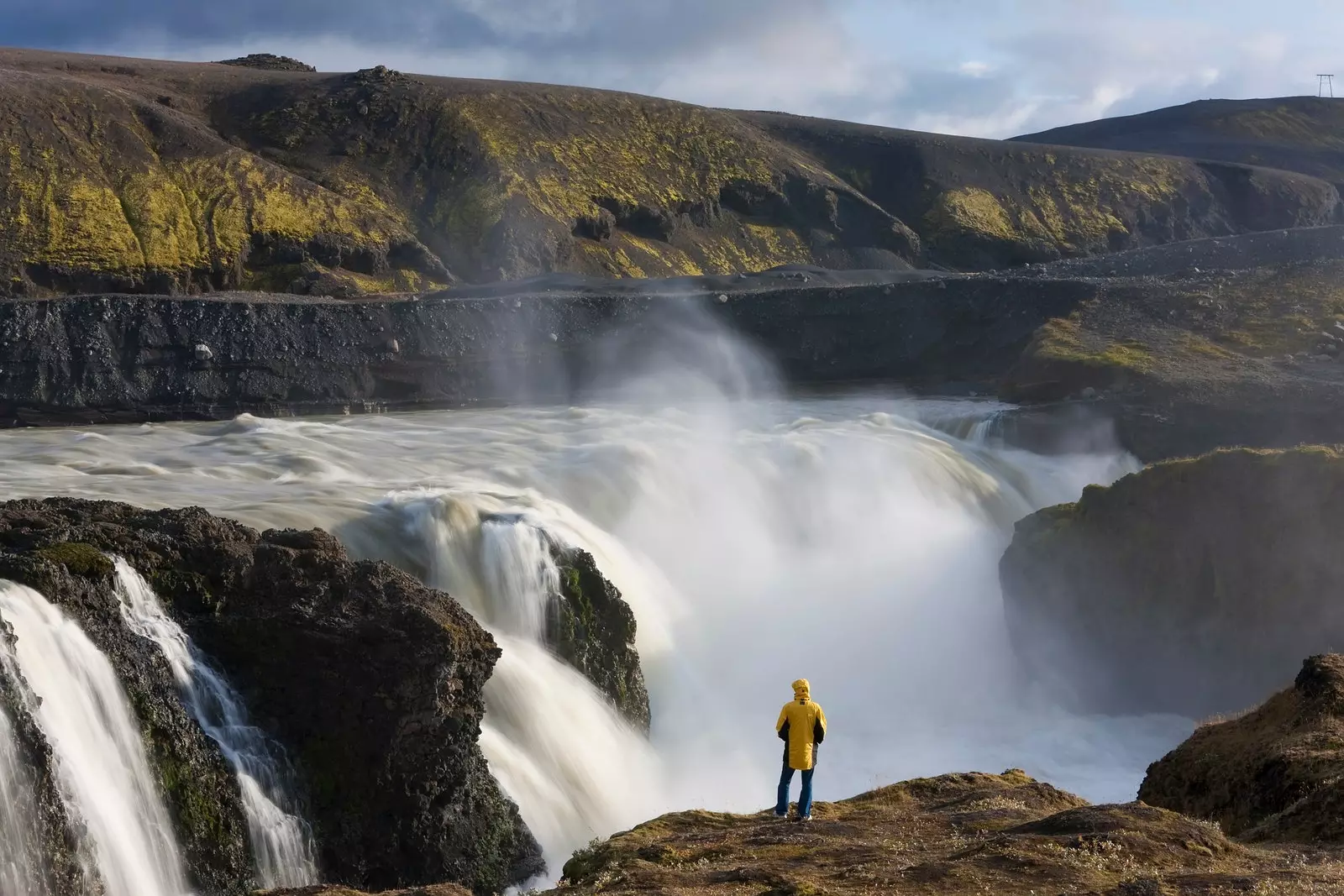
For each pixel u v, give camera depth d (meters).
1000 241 195.75
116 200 144.00
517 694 36.03
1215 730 26.72
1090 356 81.94
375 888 29.38
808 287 109.50
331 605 31.42
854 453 64.94
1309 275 94.44
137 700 27.31
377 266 151.38
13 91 153.75
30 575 26.91
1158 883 15.66
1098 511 48.41
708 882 17.88
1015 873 16.66
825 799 40.00
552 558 42.31
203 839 26.97
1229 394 73.19
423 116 184.62
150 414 92.19
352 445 66.31
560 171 181.88
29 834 23.09
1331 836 20.00
